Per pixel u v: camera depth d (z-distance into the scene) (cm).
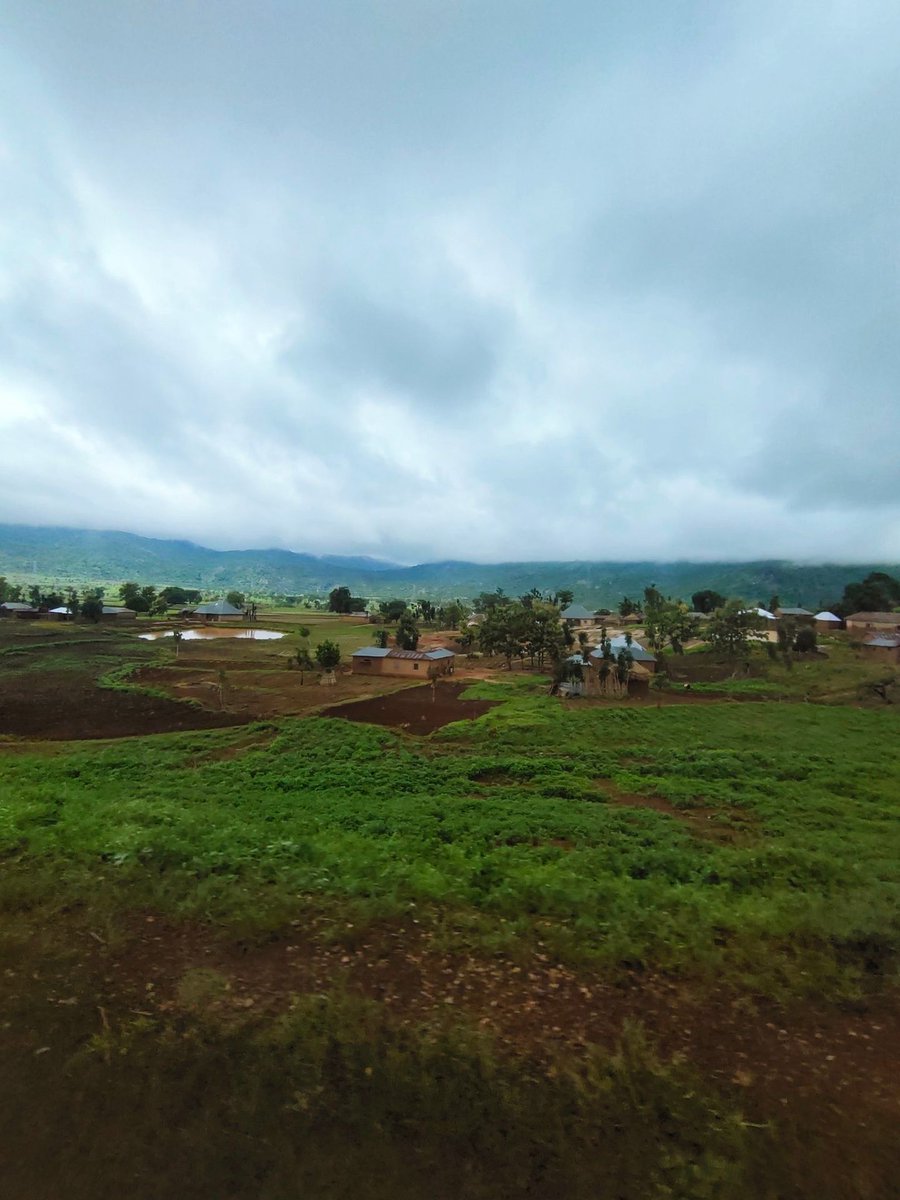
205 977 594
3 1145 401
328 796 1969
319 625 11006
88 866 886
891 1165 416
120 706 3631
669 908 888
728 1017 584
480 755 2681
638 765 2534
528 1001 594
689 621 8669
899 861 1400
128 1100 439
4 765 2256
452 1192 383
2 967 607
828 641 7962
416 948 691
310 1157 401
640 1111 455
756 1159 417
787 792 2162
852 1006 611
